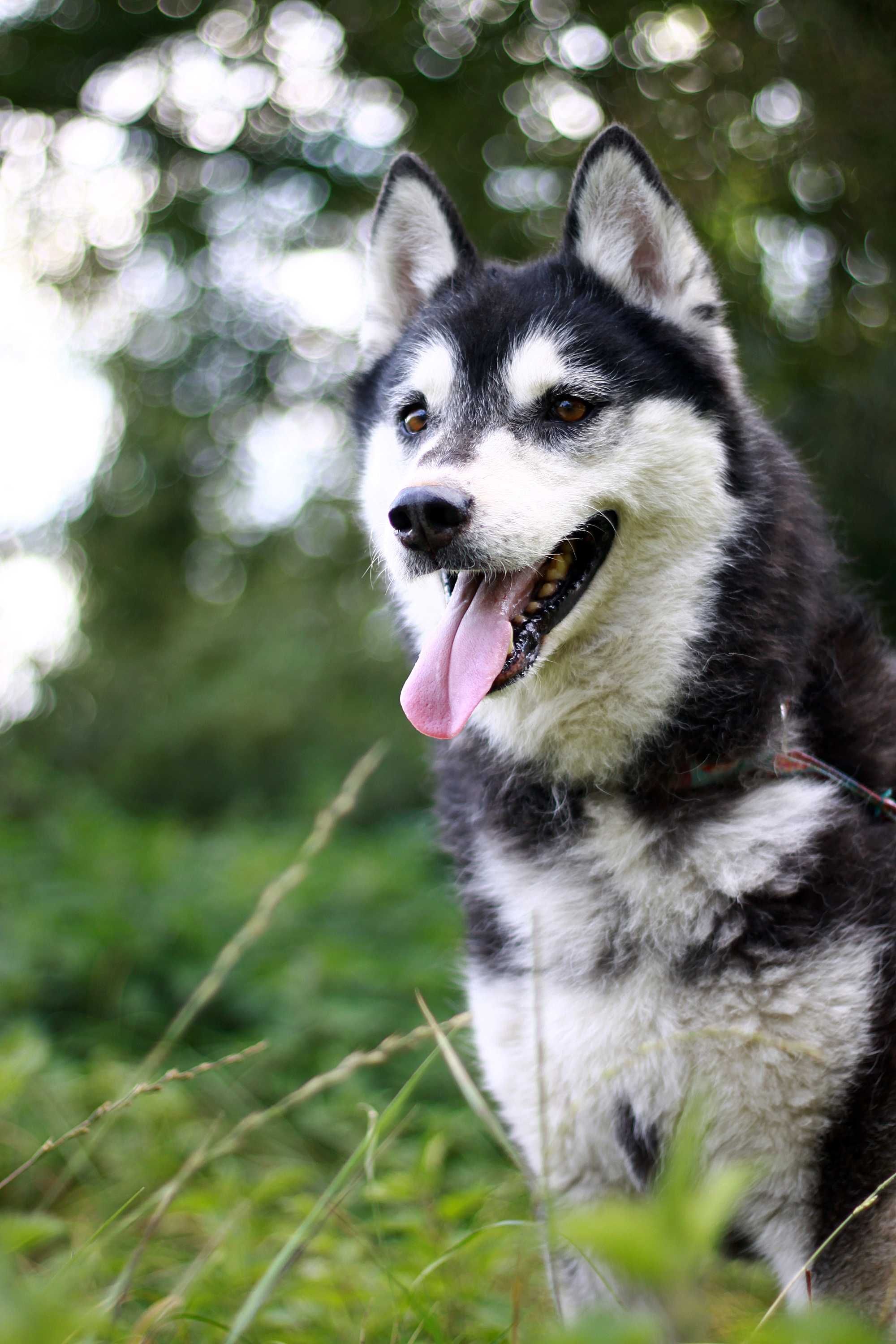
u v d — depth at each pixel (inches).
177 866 243.1
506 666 105.5
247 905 220.5
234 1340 71.8
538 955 88.5
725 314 118.6
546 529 106.6
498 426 112.8
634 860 100.6
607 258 119.2
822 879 95.7
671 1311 91.2
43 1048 145.0
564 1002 99.0
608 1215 40.8
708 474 107.6
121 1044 184.1
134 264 364.8
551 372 112.6
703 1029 87.5
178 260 363.6
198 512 430.6
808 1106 91.7
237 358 390.3
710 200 272.7
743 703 103.6
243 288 373.1
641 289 118.3
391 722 412.8
